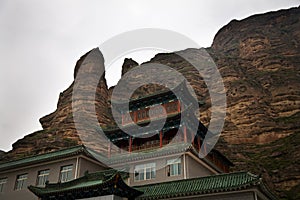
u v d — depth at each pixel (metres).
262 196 25.89
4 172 40.12
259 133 64.62
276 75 79.50
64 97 84.19
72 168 35.25
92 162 36.47
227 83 79.25
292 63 82.56
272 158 57.06
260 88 76.44
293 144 56.94
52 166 36.88
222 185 25.48
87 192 25.92
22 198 36.59
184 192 26.03
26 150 65.44
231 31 107.94
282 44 91.00
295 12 101.62
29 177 37.75
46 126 79.06
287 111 69.38
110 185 24.61
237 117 69.69
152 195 27.05
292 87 73.81
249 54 92.19
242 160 55.81
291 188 49.22
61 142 62.22
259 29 99.81
